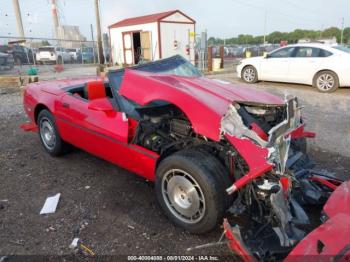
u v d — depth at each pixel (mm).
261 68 12008
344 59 9812
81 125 3961
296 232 2465
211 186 2625
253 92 3639
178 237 2912
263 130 2879
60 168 4355
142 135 3369
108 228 3033
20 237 2893
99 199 3547
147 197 3588
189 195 2830
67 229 3014
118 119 3518
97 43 20156
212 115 2746
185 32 19875
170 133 3293
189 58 20359
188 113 2871
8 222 3115
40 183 3928
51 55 18891
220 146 2803
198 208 2793
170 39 19219
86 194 3658
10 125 6445
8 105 8422
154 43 19094
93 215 3242
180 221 2969
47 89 4684
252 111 3217
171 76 3594
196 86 3322
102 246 2783
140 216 3230
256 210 2711
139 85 3287
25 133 5898
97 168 4352
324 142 5309
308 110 7652
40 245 2789
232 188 2451
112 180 4000
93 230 3000
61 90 4480
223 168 2744
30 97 4863
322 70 10258
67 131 4254
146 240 2867
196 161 2721
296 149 3584
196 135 3049
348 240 1830
